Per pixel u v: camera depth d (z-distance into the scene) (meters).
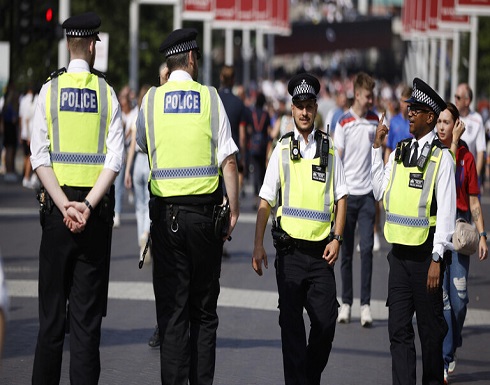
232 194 22.12
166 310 22.14
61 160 21.45
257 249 23.22
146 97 22.34
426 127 23.41
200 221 21.86
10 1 81.56
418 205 22.98
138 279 39.38
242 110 41.19
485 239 27.44
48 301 21.42
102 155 21.64
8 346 28.47
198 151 21.94
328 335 22.91
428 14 119.25
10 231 52.72
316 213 22.97
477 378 26.70
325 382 25.86
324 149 23.27
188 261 22.14
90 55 22.00
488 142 102.94
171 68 22.47
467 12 84.94
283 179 23.25
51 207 21.28
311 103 23.33
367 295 32.75
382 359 28.47
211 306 22.41
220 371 26.53
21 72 100.06
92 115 21.58
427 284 22.81
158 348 28.86
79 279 21.33
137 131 22.44
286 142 23.42
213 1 101.88
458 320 26.66
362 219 32.94
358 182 32.94
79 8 115.44
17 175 91.62
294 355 22.83
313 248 23.00
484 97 127.06
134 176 41.91
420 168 23.09
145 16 127.38
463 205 27.97
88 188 21.55
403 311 23.12
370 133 33.31
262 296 36.88
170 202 21.91
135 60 104.88
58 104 21.48
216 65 196.88
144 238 42.12
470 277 43.31
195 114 22.03
